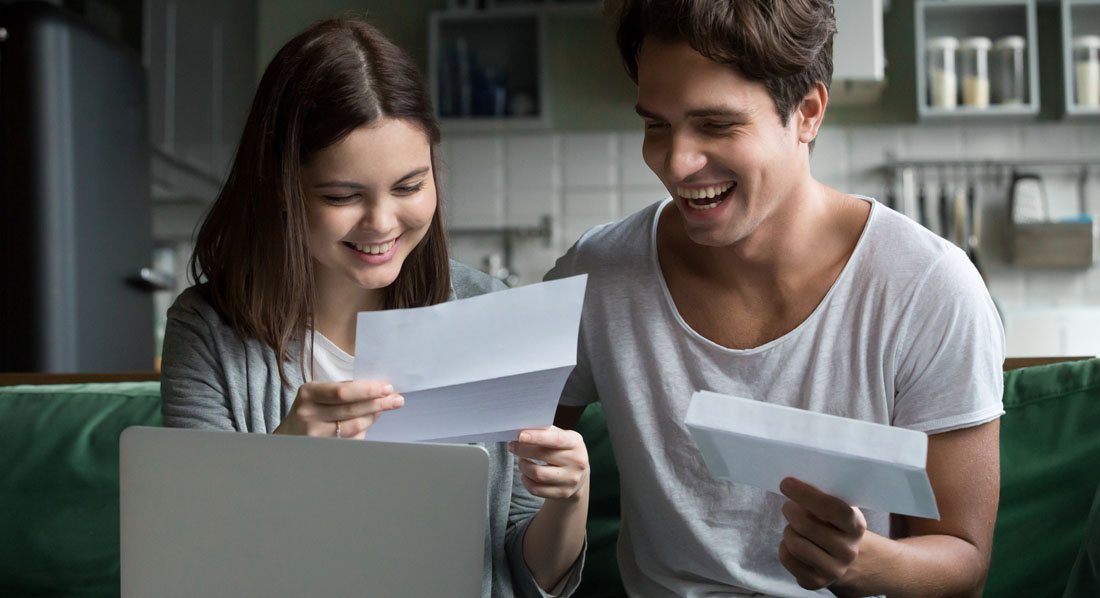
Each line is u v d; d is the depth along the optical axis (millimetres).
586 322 1402
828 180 4688
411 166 1196
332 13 5035
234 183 1332
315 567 919
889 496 908
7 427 1629
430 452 905
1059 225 4383
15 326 2996
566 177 4809
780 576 1318
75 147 3084
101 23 3797
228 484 929
